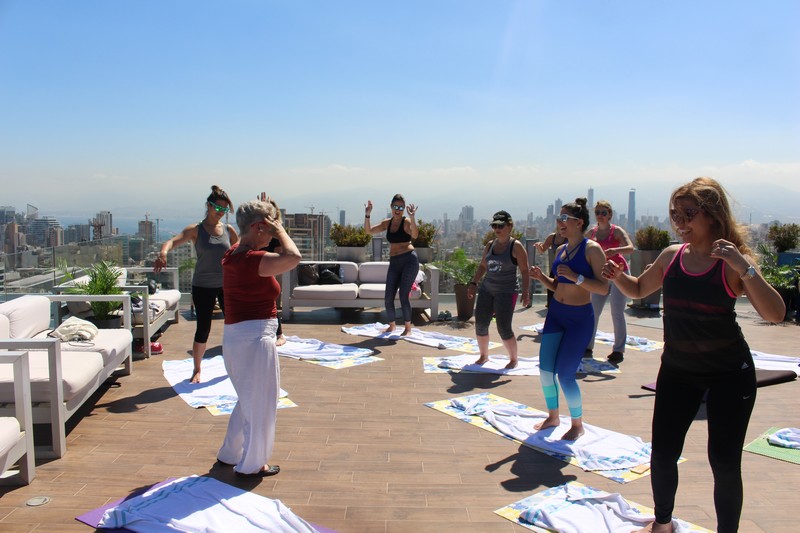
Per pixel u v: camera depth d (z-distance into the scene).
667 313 2.65
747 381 2.52
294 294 8.77
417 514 3.08
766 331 8.48
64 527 2.87
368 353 6.70
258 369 3.38
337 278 9.38
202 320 5.34
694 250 2.61
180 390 5.14
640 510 3.10
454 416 4.63
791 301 9.41
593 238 6.67
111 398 4.93
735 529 2.56
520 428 4.30
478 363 6.21
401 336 7.58
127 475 3.48
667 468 2.71
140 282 8.23
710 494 3.33
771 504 3.23
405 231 7.54
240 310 3.37
